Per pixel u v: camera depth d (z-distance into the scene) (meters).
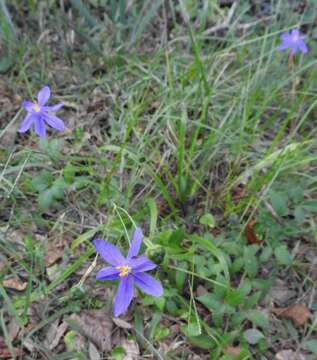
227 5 0.51
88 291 0.30
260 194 0.34
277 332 0.29
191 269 0.30
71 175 0.34
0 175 0.31
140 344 0.28
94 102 0.42
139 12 0.50
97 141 0.39
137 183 0.35
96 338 0.28
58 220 0.33
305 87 0.41
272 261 0.32
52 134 0.39
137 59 0.45
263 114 0.41
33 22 0.48
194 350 0.28
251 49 0.46
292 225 0.32
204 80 0.37
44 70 0.44
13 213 0.34
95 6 0.50
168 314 0.29
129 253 0.24
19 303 0.29
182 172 0.35
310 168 0.37
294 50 0.39
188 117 0.40
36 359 0.27
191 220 0.34
